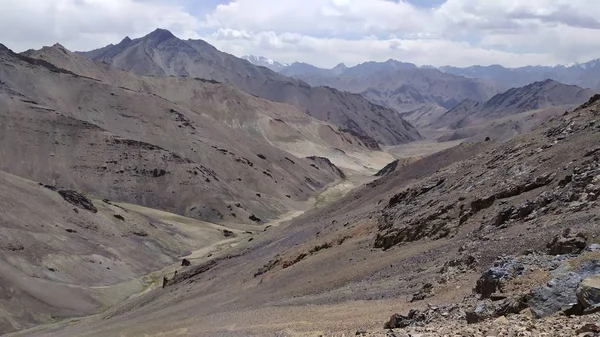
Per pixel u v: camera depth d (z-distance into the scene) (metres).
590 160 36.47
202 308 53.59
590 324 12.05
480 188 47.16
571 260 18.73
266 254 75.94
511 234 31.52
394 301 28.75
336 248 55.06
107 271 112.62
